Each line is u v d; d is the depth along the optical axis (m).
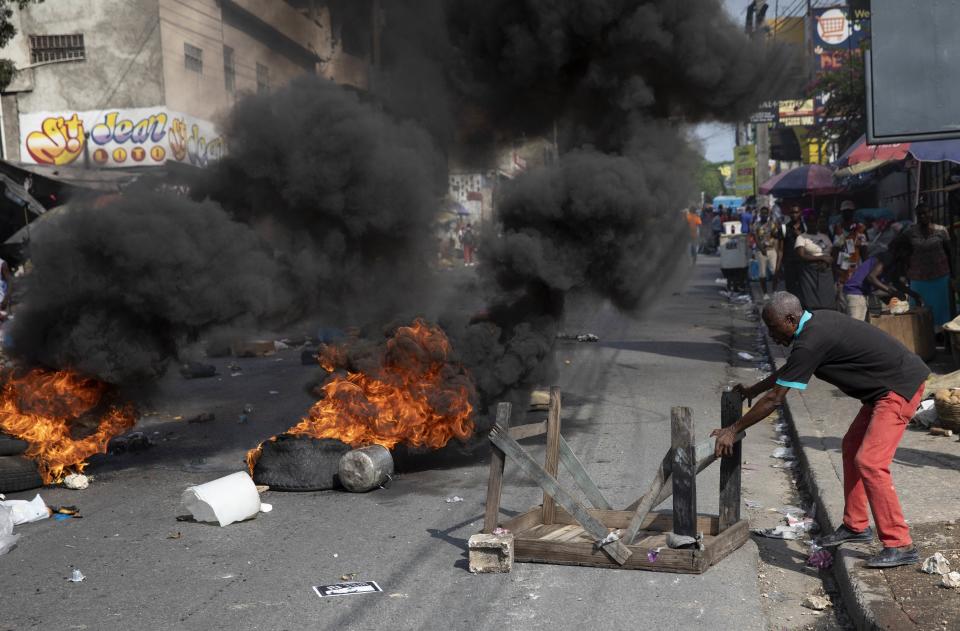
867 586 3.97
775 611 4.13
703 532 5.07
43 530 5.54
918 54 5.00
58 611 4.20
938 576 4.04
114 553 5.06
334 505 5.98
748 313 17.44
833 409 7.96
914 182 17.62
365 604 4.21
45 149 21.86
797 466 6.74
